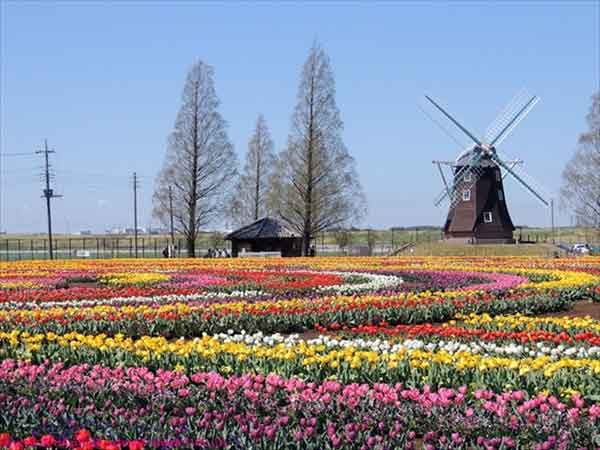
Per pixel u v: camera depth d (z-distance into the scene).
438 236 79.31
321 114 65.19
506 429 8.65
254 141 81.94
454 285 26.61
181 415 9.46
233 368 11.28
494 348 12.89
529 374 10.44
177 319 16.72
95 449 7.64
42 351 12.50
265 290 23.95
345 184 66.00
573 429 8.59
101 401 9.79
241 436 8.02
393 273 32.69
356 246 81.44
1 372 10.94
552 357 12.04
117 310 17.89
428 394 9.48
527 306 20.22
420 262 41.44
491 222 64.56
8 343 13.77
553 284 24.34
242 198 81.69
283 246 63.41
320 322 17.69
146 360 11.57
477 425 8.70
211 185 68.75
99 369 10.84
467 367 10.67
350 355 11.29
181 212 68.50
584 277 27.28
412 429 8.95
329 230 68.19
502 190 65.50
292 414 9.23
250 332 16.94
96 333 16.00
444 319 18.94
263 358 11.44
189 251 69.12
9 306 20.20
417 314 18.47
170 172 68.50
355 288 24.23
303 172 65.19
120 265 41.22
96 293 22.86
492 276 29.84
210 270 35.78
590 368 10.70
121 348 12.22
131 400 9.78
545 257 47.75
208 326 16.75
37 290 25.38
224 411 9.16
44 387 10.21
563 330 15.60
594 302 23.27
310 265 39.75
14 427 8.57
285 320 17.34
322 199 65.06
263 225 63.22
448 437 8.66
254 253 61.50
